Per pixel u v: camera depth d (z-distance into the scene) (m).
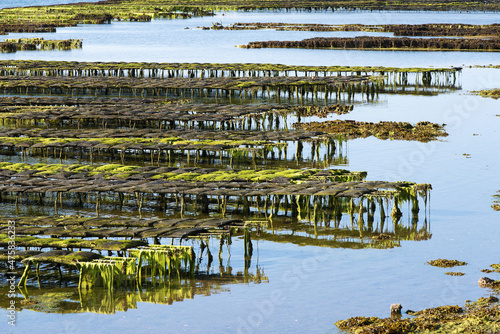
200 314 33.59
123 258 37.97
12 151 75.06
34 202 55.66
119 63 137.50
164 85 107.81
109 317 33.41
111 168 59.78
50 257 37.59
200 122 83.75
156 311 34.12
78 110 88.31
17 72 136.88
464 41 177.88
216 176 54.78
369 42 181.38
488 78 123.88
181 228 42.00
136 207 53.59
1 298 36.16
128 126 88.19
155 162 69.56
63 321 33.09
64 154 73.75
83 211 52.75
